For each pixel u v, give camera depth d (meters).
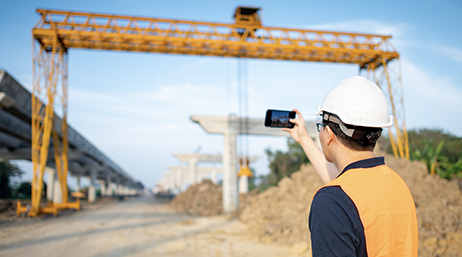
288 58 21.25
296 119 1.81
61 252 7.92
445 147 18.39
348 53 20.86
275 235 9.91
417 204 9.45
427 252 6.38
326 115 1.26
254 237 10.18
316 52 20.69
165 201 43.34
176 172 68.75
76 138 30.45
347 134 1.17
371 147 1.19
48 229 12.16
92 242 9.33
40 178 17.83
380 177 1.08
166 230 12.12
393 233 0.99
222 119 21.45
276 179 35.25
